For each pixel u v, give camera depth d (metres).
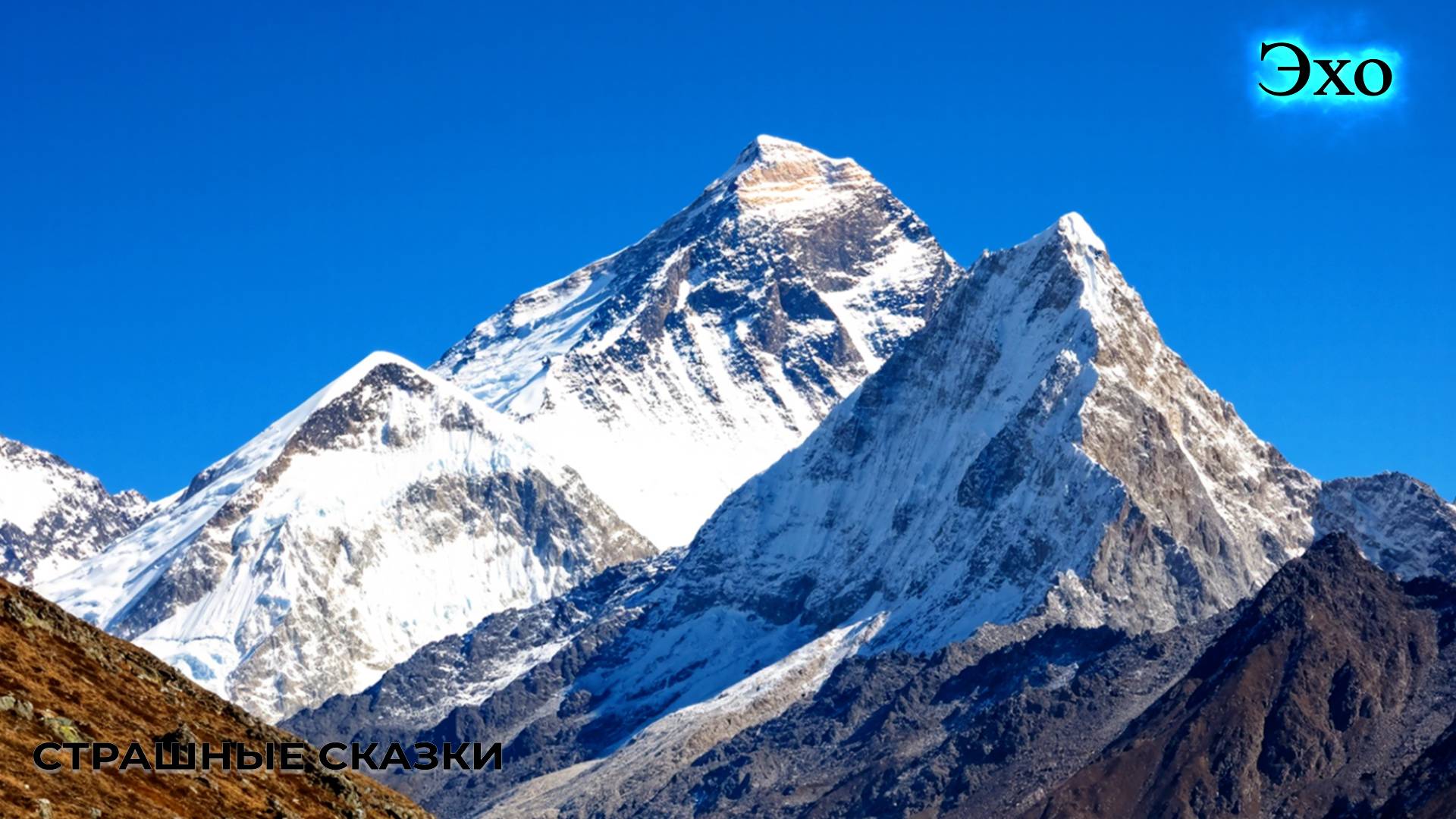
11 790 123.38
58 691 140.12
